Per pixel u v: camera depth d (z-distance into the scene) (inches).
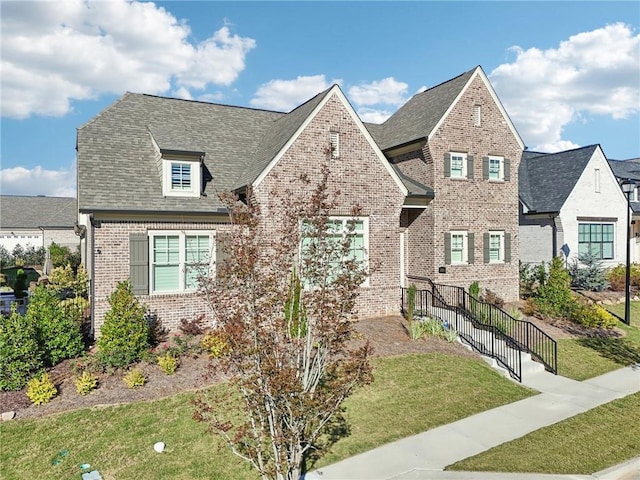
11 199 2085.4
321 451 346.3
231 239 301.0
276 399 245.3
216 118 821.2
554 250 1027.3
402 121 922.7
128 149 676.7
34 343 438.3
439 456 339.0
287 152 637.9
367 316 694.5
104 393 413.7
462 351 564.7
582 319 713.0
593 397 459.5
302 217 327.6
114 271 583.2
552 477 307.7
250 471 313.9
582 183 1050.1
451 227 802.8
